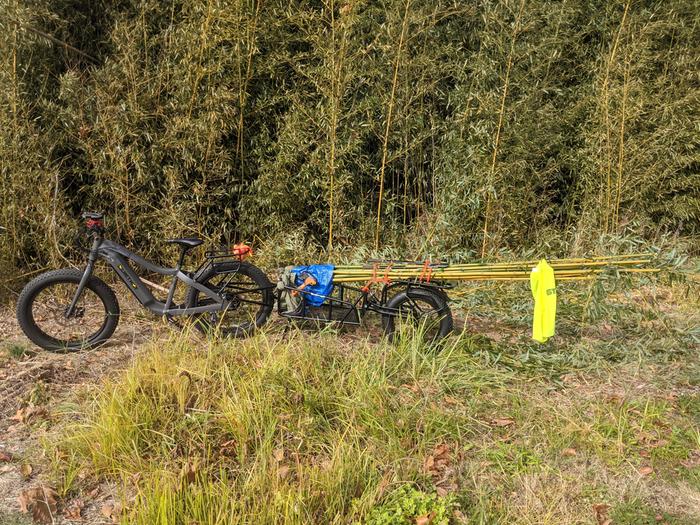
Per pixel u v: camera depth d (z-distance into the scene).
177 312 4.27
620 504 2.84
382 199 6.34
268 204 5.81
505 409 3.57
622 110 6.16
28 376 3.78
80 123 5.28
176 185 5.47
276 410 3.32
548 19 5.86
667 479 3.02
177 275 4.29
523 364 4.12
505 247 6.03
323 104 5.84
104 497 2.79
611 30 6.33
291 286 4.31
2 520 2.64
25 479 2.89
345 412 3.33
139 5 5.40
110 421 3.04
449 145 6.15
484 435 3.32
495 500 2.83
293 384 3.50
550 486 2.93
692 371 4.13
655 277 4.70
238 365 3.71
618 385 3.95
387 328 4.29
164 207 5.55
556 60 6.26
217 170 5.59
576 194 6.71
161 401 3.24
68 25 5.52
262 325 4.45
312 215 6.04
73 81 5.17
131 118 5.32
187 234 5.62
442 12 5.97
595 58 6.52
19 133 5.06
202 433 3.10
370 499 2.65
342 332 4.58
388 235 6.23
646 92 6.36
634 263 4.02
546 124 6.12
